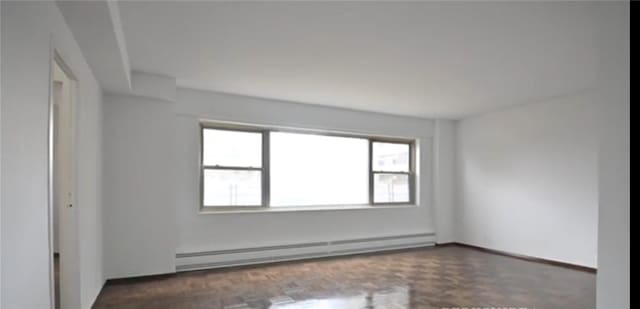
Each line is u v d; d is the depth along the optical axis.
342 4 2.45
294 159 5.51
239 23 2.74
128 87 3.79
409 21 2.70
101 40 2.57
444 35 2.95
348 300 3.49
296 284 4.01
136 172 4.14
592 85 4.42
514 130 5.70
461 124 6.63
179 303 3.38
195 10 2.53
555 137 5.13
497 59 3.51
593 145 4.70
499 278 4.31
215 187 4.92
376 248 5.90
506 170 5.80
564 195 5.00
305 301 3.46
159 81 4.12
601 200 2.23
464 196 6.52
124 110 4.10
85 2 2.02
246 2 2.42
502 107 5.70
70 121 2.73
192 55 3.44
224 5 2.46
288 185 5.44
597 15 2.56
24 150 1.52
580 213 4.81
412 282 4.12
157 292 3.68
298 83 4.36
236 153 5.08
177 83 4.41
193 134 4.69
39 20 1.73
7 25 1.36
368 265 4.93
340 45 3.17
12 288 1.39
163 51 3.33
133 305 3.32
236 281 4.10
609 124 2.21
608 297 2.19
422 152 6.55
